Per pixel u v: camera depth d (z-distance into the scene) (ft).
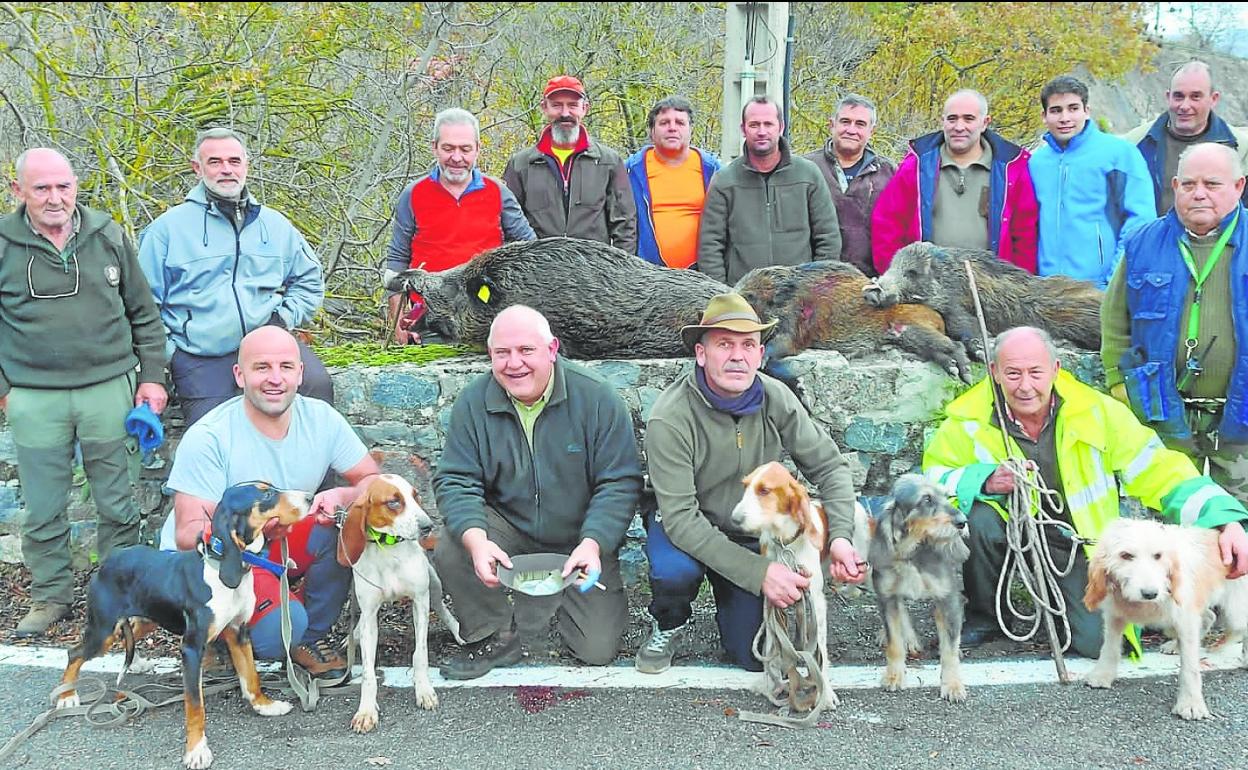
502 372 12.71
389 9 28.30
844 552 11.94
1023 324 15.98
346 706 12.15
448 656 13.52
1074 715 11.53
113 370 14.85
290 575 12.92
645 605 15.11
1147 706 11.70
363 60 29.60
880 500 14.94
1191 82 18.12
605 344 16.66
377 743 11.25
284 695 12.44
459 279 17.24
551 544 13.69
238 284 15.65
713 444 12.84
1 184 25.09
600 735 11.34
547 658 13.46
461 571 12.91
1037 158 18.13
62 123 26.53
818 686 11.55
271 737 11.42
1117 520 11.93
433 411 16.15
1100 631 12.92
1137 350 14.64
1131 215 17.39
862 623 14.25
